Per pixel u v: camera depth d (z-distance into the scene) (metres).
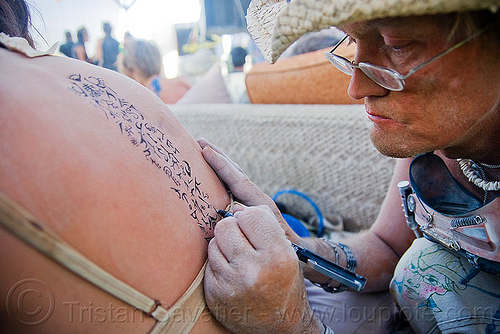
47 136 0.52
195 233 0.65
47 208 0.49
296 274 0.63
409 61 0.57
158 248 0.58
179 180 0.67
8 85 0.54
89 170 0.53
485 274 0.79
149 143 0.65
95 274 0.51
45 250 0.48
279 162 1.67
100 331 0.54
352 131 1.43
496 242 0.69
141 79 3.20
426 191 0.83
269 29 0.77
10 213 0.47
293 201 1.70
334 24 0.53
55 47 0.71
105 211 0.53
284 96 1.66
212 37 6.34
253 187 0.83
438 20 0.52
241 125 1.72
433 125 0.61
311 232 1.62
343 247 1.04
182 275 0.60
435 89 0.58
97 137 0.56
